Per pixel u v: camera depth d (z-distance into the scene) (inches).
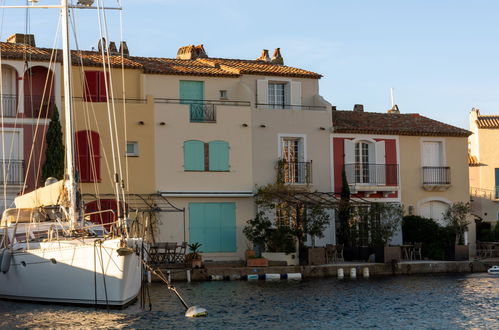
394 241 1668.3
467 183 1809.8
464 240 1662.2
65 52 1040.2
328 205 1505.9
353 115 1802.4
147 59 1729.8
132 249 924.0
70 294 956.0
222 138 1589.6
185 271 1346.0
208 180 1572.3
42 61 1471.5
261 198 1573.6
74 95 1526.8
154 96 1608.0
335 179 1686.8
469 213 1813.5
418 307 1031.0
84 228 1009.5
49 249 965.2
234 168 1595.7
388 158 1738.4
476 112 2206.0
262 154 1624.0
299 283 1310.3
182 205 1546.5
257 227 1507.1
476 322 923.4
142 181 1518.2
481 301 1087.0
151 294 1147.9
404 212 1667.1
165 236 1524.4
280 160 1626.5
